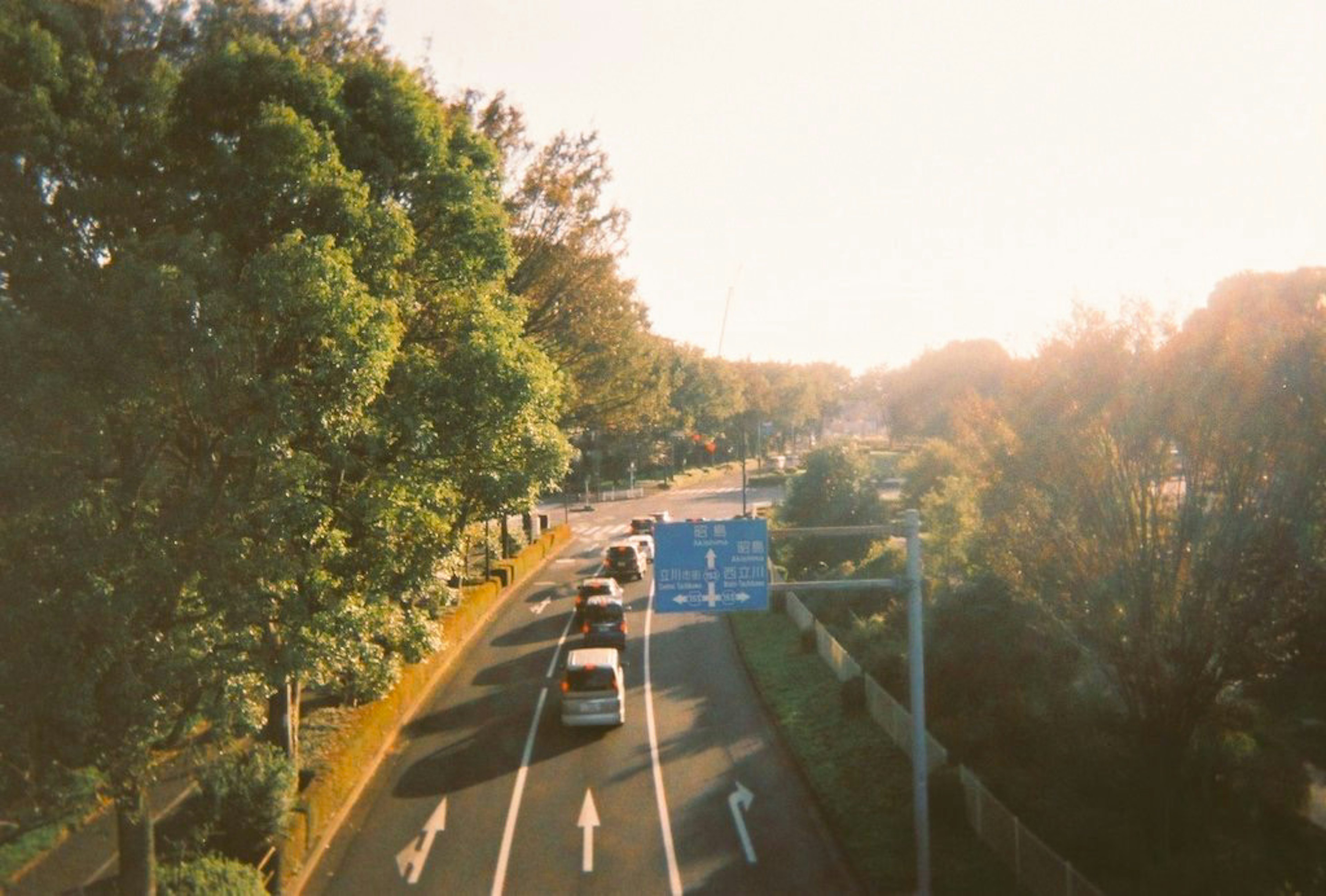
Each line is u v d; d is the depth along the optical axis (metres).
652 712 30.61
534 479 23.61
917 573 19.25
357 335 14.81
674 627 43.00
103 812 20.00
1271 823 21.19
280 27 23.61
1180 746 19.88
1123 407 19.14
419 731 28.83
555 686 33.44
